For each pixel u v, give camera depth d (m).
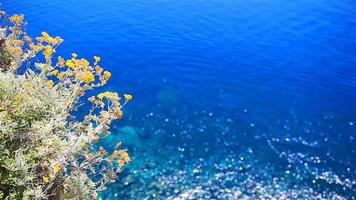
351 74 25.11
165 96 21.47
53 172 5.63
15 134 5.68
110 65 24.38
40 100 6.25
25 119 5.95
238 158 17.08
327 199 15.04
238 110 20.73
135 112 19.66
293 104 21.55
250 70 25.12
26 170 5.32
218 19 32.53
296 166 16.72
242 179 15.92
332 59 27.00
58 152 5.83
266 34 30.30
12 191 5.36
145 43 27.61
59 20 29.36
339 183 15.83
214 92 22.39
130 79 23.00
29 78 6.48
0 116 5.34
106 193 14.24
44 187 5.82
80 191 5.98
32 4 31.48
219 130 18.94
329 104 21.67
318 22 32.66
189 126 19.03
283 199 15.01
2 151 5.39
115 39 27.72
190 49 27.38
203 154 17.17
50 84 6.65
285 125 19.61
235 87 23.08
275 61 26.42
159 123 19.00
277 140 18.41
